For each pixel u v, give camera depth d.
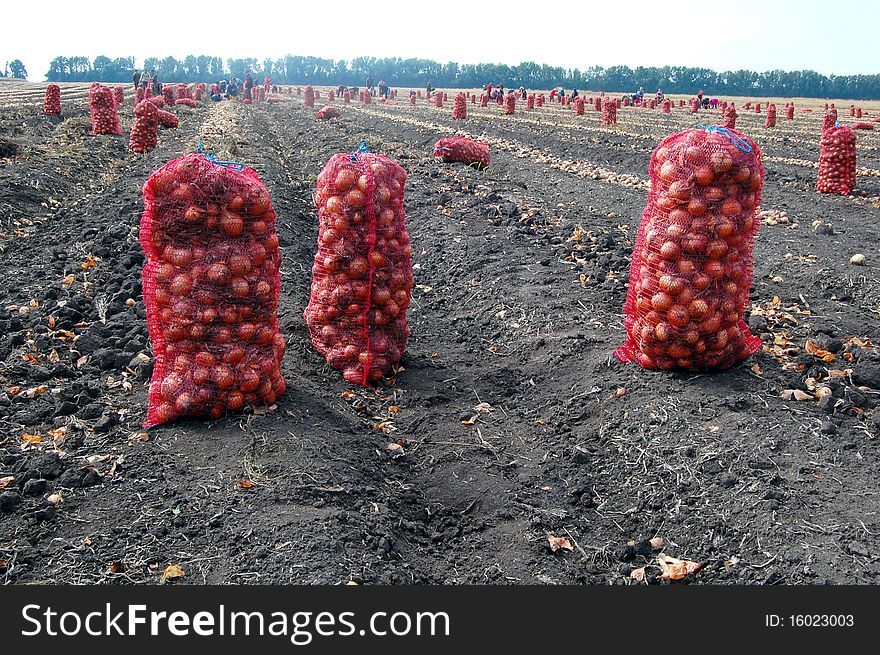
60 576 4.11
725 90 146.00
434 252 11.49
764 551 4.49
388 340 7.07
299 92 94.12
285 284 9.59
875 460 5.28
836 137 16.08
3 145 17.19
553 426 6.32
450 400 6.86
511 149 24.03
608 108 36.03
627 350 6.93
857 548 4.36
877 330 7.95
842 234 12.40
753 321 8.00
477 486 5.50
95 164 18.58
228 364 5.62
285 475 5.00
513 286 9.56
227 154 18.94
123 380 6.55
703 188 6.02
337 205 6.59
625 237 12.15
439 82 163.50
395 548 4.59
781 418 5.81
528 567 4.62
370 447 5.90
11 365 6.68
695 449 5.53
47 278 9.15
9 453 5.29
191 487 4.87
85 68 155.12
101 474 5.03
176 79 153.25
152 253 5.42
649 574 4.54
